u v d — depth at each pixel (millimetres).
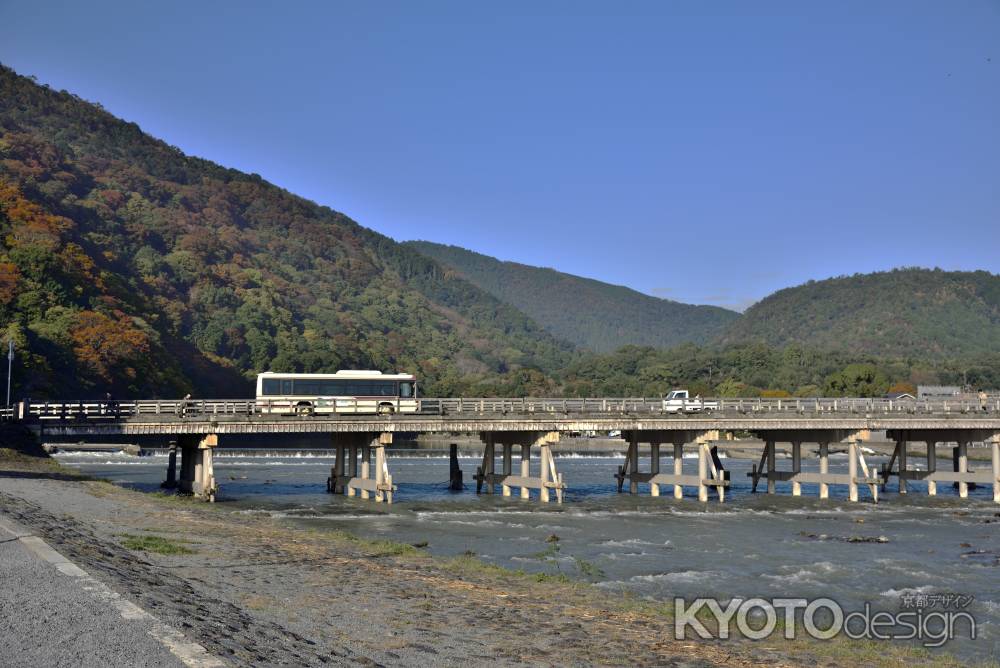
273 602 23125
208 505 54469
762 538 49812
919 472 74875
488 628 22594
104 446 118375
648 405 73000
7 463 54281
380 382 76438
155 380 152125
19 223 174375
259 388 74562
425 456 126438
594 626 24125
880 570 40812
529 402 69125
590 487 79938
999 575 40125
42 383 120188
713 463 72750
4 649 15422
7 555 23203
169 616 18422
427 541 45969
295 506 58812
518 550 44000
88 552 25453
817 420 69000
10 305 140000
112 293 176000
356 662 17875
